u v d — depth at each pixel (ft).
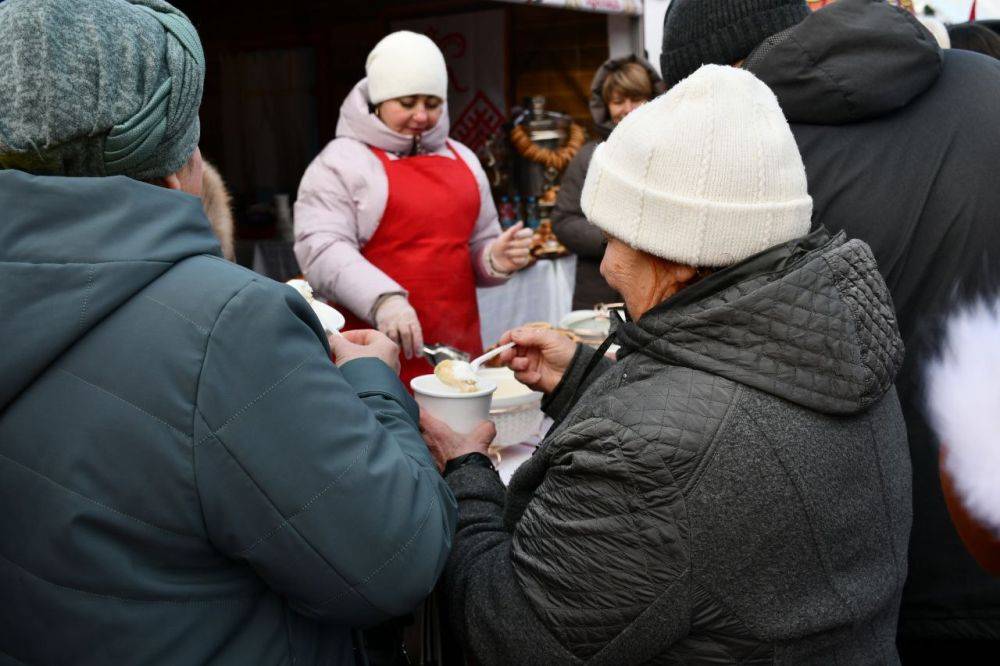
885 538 3.10
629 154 3.02
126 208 2.46
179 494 2.39
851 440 2.94
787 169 2.94
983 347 4.44
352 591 2.61
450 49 19.71
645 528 2.78
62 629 2.41
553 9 18.98
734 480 2.75
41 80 2.31
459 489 3.90
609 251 3.30
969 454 4.52
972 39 7.11
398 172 8.30
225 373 2.40
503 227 15.72
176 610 2.48
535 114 16.31
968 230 4.39
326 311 4.30
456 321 8.65
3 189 2.35
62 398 2.38
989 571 4.60
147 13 2.60
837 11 4.42
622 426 2.85
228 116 22.84
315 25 21.13
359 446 2.63
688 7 4.74
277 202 17.10
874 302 3.00
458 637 3.44
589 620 2.91
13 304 2.31
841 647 3.00
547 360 4.83
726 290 2.95
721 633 2.85
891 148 4.48
